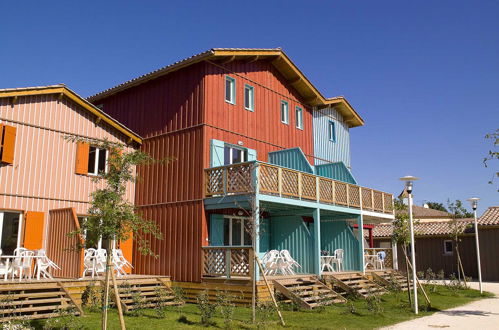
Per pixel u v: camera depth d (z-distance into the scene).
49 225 14.39
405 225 14.66
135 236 16.58
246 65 17.84
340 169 20.22
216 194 14.62
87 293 12.27
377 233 32.50
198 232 14.75
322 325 10.44
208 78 15.98
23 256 11.96
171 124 16.59
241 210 16.36
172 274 15.15
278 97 19.39
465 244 27.48
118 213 8.41
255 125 17.77
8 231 13.80
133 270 16.30
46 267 12.66
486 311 13.09
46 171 14.77
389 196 21.92
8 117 14.02
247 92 17.94
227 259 13.76
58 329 9.33
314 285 14.89
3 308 10.18
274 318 11.30
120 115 18.70
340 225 19.42
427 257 29.12
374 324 10.70
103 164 16.55
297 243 16.80
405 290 18.34
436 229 28.61
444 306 13.97
